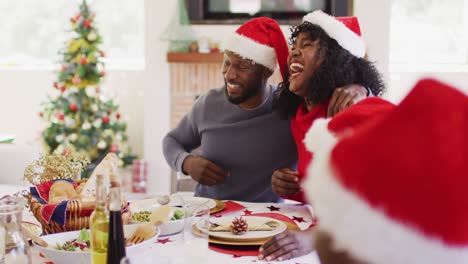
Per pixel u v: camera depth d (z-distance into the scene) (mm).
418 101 656
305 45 1705
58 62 4281
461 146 641
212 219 1570
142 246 1229
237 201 1949
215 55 4051
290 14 4055
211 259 1300
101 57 4289
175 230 1496
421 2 4504
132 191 4301
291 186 1749
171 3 4094
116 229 1016
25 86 4867
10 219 1095
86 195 1468
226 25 4117
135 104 4754
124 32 4816
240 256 1318
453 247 631
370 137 667
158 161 4258
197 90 4176
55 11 4863
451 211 627
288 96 1948
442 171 631
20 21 4887
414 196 633
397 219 636
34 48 4895
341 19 1798
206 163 2047
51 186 1512
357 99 1567
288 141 2061
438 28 4512
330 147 726
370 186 647
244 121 2076
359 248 655
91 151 4176
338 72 1683
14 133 4906
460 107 652
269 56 1981
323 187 688
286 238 1319
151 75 4184
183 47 4090
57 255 1170
